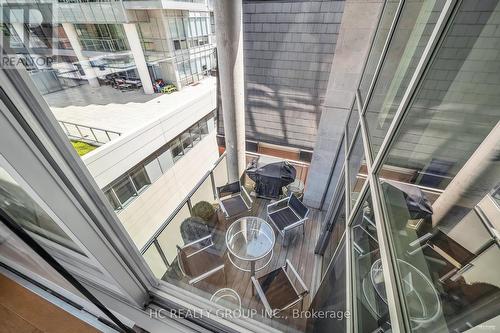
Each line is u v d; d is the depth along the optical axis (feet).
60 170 1.84
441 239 4.32
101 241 2.46
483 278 3.51
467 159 5.05
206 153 15.37
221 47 8.43
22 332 4.25
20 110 1.47
